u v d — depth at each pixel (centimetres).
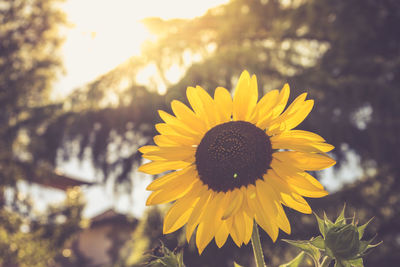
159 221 904
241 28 1044
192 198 133
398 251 930
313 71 909
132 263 878
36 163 1113
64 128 1034
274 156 129
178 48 1062
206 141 135
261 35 1098
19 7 1639
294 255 776
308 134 126
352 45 938
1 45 1552
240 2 1043
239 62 903
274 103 133
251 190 126
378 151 827
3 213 1259
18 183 1234
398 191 928
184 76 891
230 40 1064
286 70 981
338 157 823
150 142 946
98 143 989
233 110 138
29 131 1127
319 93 835
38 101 1568
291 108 127
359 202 896
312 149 117
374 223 909
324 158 122
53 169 1130
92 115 1003
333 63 935
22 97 1469
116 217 1969
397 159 842
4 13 1612
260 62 928
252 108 136
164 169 138
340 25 909
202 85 858
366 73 907
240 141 130
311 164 123
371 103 825
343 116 812
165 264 117
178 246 122
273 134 131
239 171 128
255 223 120
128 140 986
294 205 121
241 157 128
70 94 1145
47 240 1287
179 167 138
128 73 1063
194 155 138
